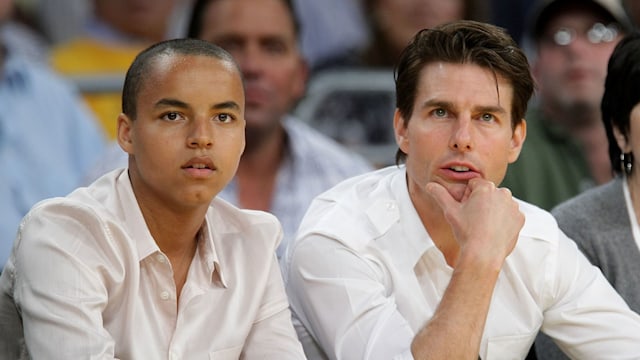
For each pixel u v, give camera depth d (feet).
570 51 55.67
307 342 33.24
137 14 62.08
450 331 29.37
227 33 51.37
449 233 32.81
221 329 30.14
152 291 29.76
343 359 31.32
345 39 63.93
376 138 59.57
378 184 34.12
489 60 31.12
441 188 30.96
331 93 59.41
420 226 32.76
